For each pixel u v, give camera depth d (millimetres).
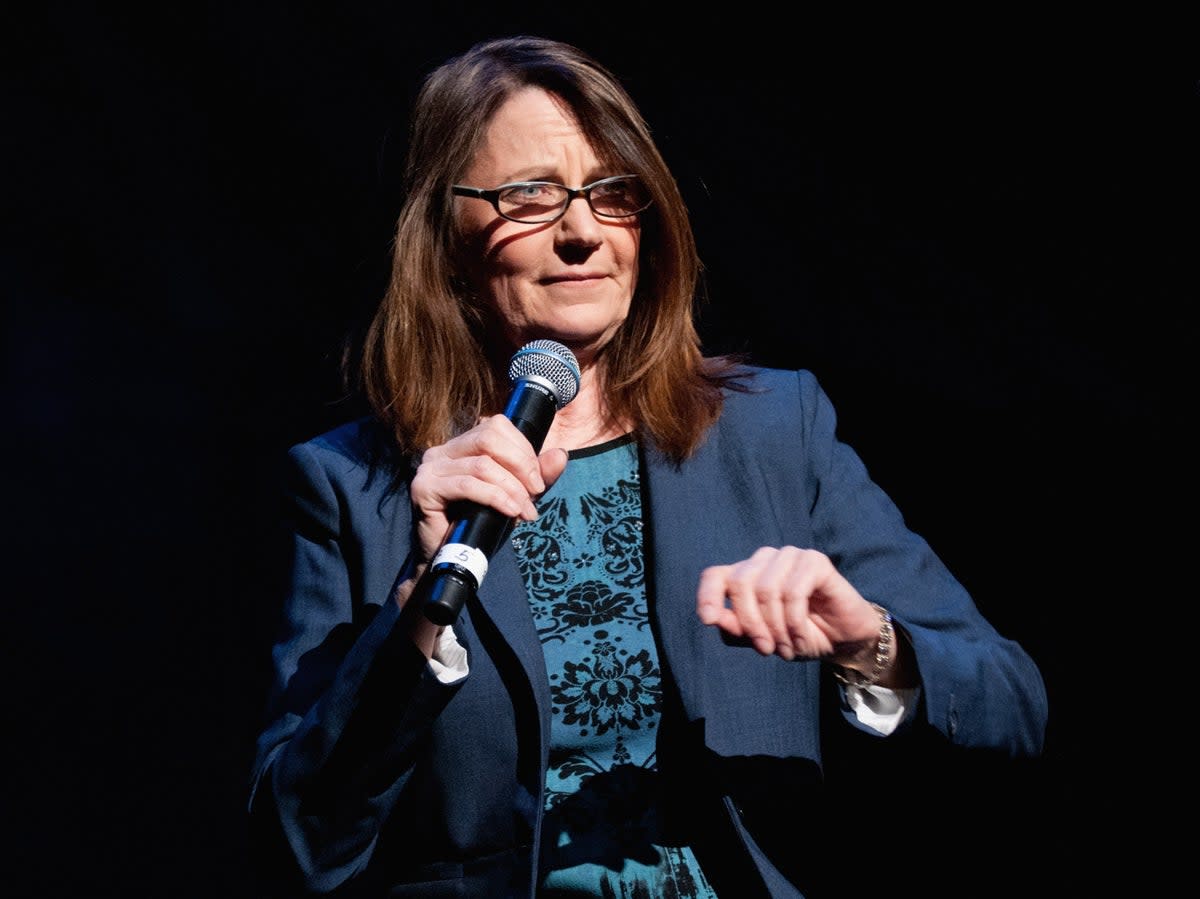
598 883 5098
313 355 23109
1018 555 15352
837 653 4891
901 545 5648
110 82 22219
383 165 8883
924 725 5020
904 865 12484
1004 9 14320
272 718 5535
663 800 5242
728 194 15586
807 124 15477
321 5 19125
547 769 5211
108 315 24141
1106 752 14055
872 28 14992
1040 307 14961
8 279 23906
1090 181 14562
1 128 22734
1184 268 14344
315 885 5203
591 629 5426
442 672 5051
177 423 23703
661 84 15695
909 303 15438
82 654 22016
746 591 4602
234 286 23281
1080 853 13219
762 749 5266
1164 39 13750
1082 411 15133
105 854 19625
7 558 22594
